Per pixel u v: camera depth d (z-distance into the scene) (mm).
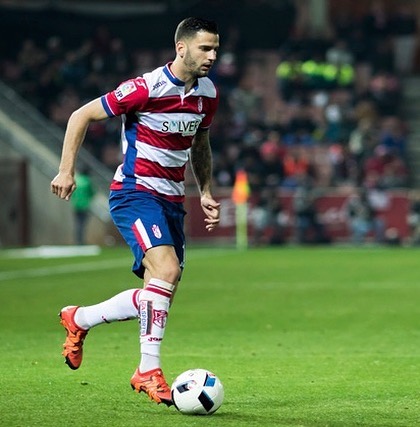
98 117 25688
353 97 120438
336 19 133625
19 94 119375
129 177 26125
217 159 113250
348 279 67062
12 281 66625
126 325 44531
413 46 133250
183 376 24453
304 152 115625
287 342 39156
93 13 137375
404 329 43094
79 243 102375
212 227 27984
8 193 109062
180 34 25656
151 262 25422
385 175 111000
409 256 88500
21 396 26906
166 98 25719
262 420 23766
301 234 107062
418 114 126062
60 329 43344
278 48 130500
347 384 29234
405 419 24141
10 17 125812
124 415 24281
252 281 65938
